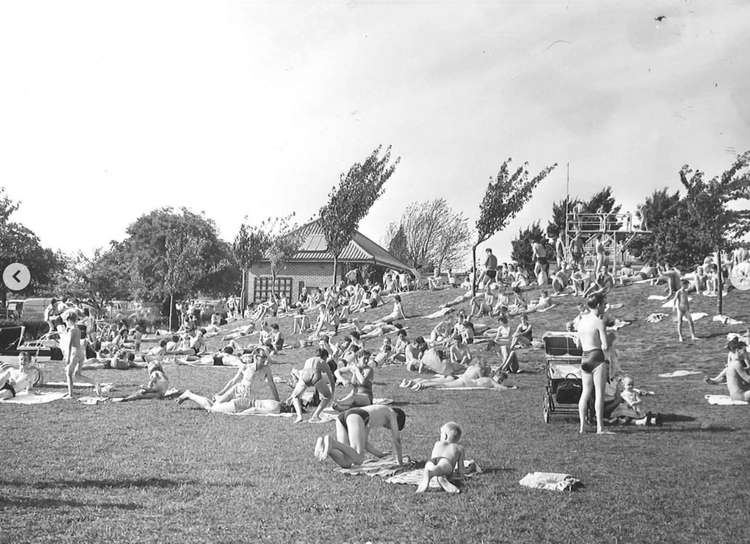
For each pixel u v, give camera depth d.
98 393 19.22
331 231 57.31
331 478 10.14
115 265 86.81
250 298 83.88
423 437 13.59
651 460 11.47
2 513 8.07
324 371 15.59
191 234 90.06
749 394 17.56
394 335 38.72
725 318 30.88
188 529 7.63
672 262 66.38
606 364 14.16
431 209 110.12
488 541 7.44
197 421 15.26
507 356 25.52
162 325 77.56
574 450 12.29
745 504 8.95
